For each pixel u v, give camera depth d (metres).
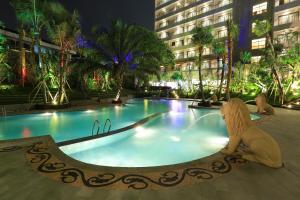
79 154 6.02
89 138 6.39
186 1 49.41
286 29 29.48
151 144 7.20
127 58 20.06
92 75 24.42
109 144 7.00
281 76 19.67
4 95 14.59
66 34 14.91
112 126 10.49
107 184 3.39
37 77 15.93
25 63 18.73
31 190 3.19
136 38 19.95
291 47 19.19
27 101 14.51
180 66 47.47
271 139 4.23
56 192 3.14
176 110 16.41
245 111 4.59
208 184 3.43
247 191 3.22
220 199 2.99
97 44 19.66
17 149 5.05
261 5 33.47
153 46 23.03
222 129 9.58
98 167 4.04
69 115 13.24
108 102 20.05
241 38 36.28
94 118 12.52
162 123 10.96
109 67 20.12
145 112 15.47
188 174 3.79
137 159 5.85
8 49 18.11
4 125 10.28
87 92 21.14
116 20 19.91
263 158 4.20
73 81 23.34
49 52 22.38
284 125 8.52
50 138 5.92
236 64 27.81
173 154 6.30
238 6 37.66
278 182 3.52
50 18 14.75
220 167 4.11
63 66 15.07
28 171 3.84
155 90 34.34
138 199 2.98
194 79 36.47
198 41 18.22
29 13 14.02
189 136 8.30
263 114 11.62
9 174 3.72
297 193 3.17
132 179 3.57
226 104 4.85
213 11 41.94
